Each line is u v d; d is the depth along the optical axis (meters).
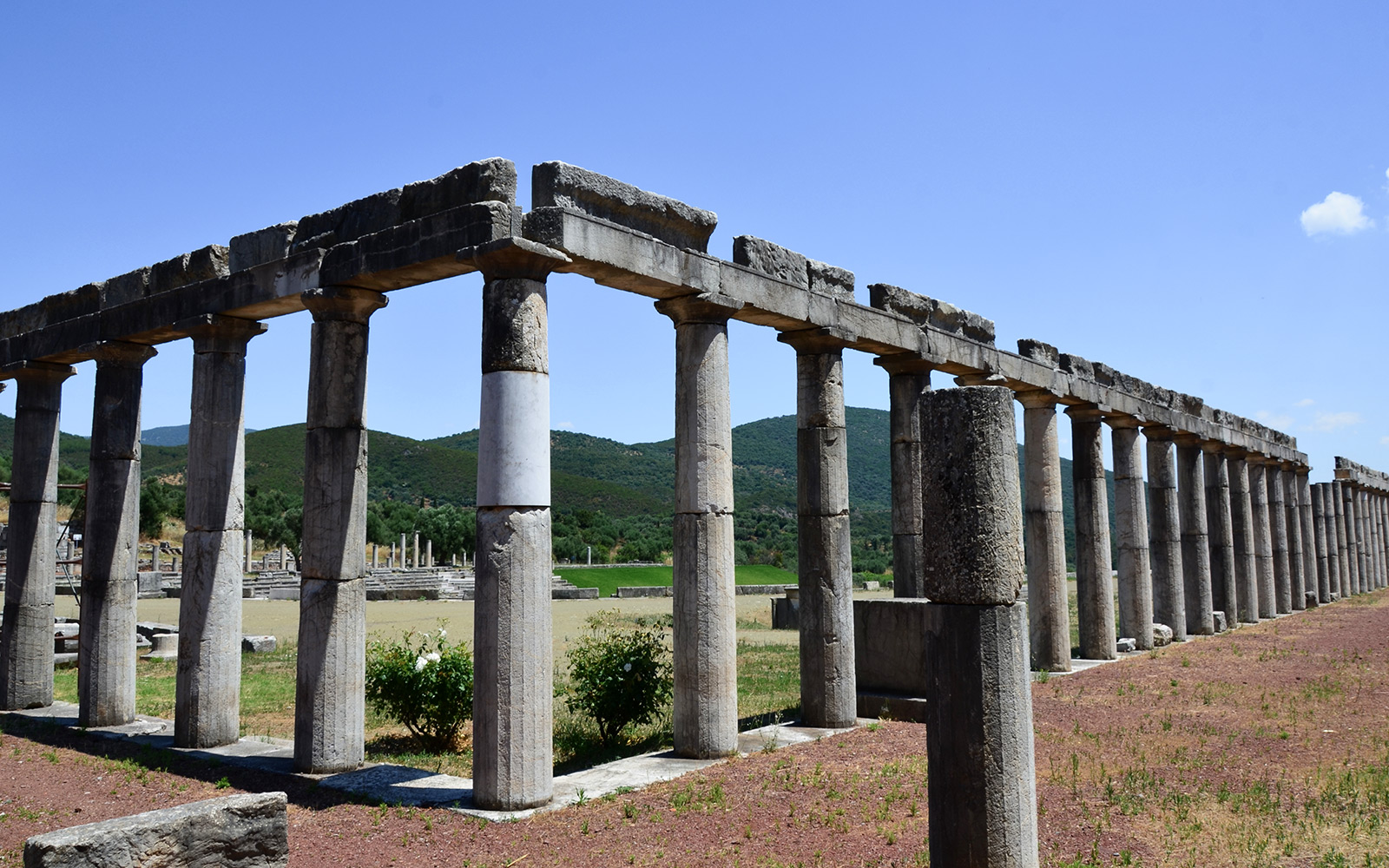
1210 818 9.47
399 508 71.44
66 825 10.05
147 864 7.07
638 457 166.25
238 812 7.62
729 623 12.41
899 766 11.66
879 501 152.38
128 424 15.08
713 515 12.38
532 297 10.30
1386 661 20.34
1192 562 27.06
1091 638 21.59
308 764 11.46
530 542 10.10
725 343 12.63
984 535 6.80
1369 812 9.55
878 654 15.62
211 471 13.27
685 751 12.25
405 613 35.56
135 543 15.23
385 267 11.02
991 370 17.53
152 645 25.19
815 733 13.62
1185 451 27.44
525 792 9.96
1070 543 107.44
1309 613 34.56
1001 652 6.75
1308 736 13.02
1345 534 44.75
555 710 16.25
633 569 56.69
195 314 13.34
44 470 16.39
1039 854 8.45
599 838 9.16
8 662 16.03
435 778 11.23
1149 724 14.04
